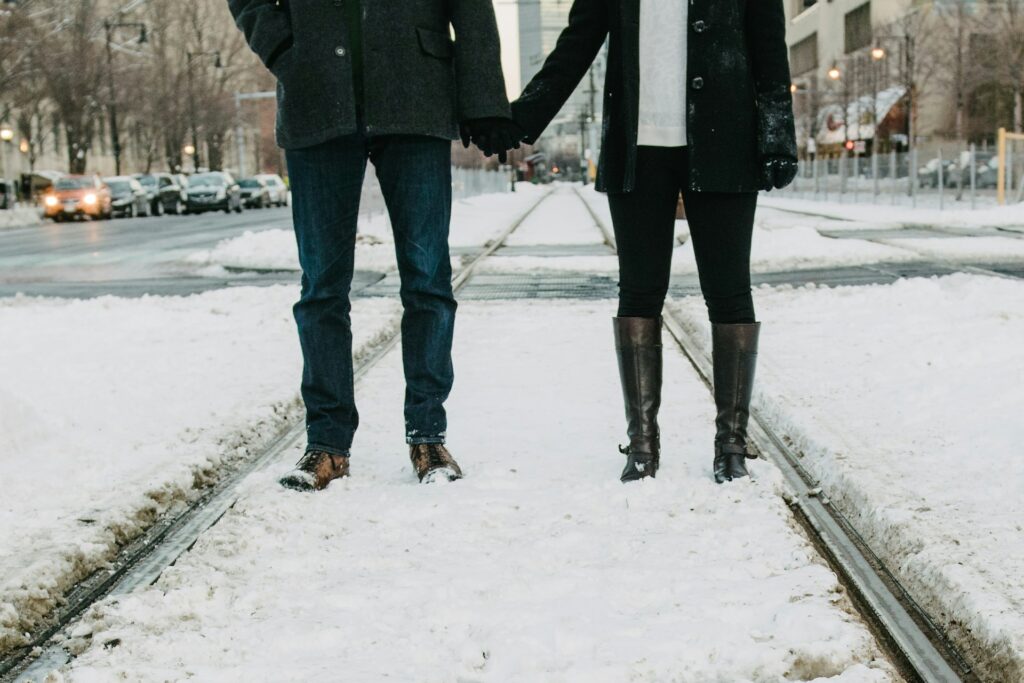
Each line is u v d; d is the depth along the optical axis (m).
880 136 56.66
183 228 27.38
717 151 3.16
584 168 101.38
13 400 3.69
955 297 6.70
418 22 3.32
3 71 42.28
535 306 7.52
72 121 50.06
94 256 16.16
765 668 1.93
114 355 5.53
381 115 3.27
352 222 3.39
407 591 2.31
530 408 4.24
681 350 5.48
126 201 38.94
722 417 3.22
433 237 3.36
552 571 2.43
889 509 2.75
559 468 3.34
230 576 2.48
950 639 2.18
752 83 3.24
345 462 3.33
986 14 44.16
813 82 69.25
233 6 3.48
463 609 2.20
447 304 3.39
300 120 3.31
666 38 3.24
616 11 3.28
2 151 57.25
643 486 3.02
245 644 2.08
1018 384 4.12
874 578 2.53
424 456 3.29
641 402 3.24
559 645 2.02
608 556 2.52
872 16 60.81
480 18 3.31
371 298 8.27
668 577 2.36
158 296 8.61
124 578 2.55
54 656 2.12
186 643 2.09
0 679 2.04
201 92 64.56
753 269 10.30
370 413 4.22
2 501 3.01
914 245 12.50
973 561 2.38
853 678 1.85
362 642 2.09
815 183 42.81
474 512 2.87
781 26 3.22
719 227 3.24
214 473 3.47
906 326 5.70
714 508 2.85
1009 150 26.03
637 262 3.29
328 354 3.32
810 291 7.64
